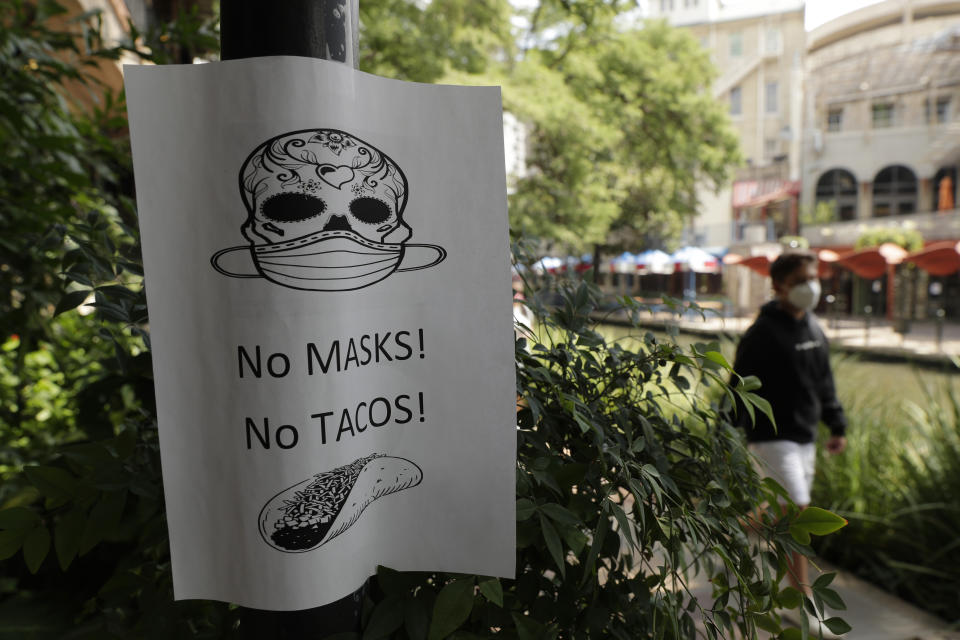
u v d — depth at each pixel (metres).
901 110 27.94
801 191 29.14
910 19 27.69
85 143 2.26
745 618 0.99
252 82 0.84
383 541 0.95
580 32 14.17
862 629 3.02
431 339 0.93
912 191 28.02
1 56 1.96
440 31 12.81
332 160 0.87
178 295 0.87
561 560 0.91
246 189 0.85
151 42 1.99
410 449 0.94
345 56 0.94
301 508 0.88
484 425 0.94
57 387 3.23
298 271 0.86
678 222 18.09
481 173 0.93
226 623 1.02
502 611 1.01
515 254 1.29
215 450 0.88
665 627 1.01
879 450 4.12
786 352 3.16
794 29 29.14
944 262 17.22
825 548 3.91
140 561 1.16
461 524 0.95
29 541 0.99
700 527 1.01
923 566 3.45
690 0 30.41
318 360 0.87
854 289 26.22
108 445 1.03
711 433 1.19
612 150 15.70
